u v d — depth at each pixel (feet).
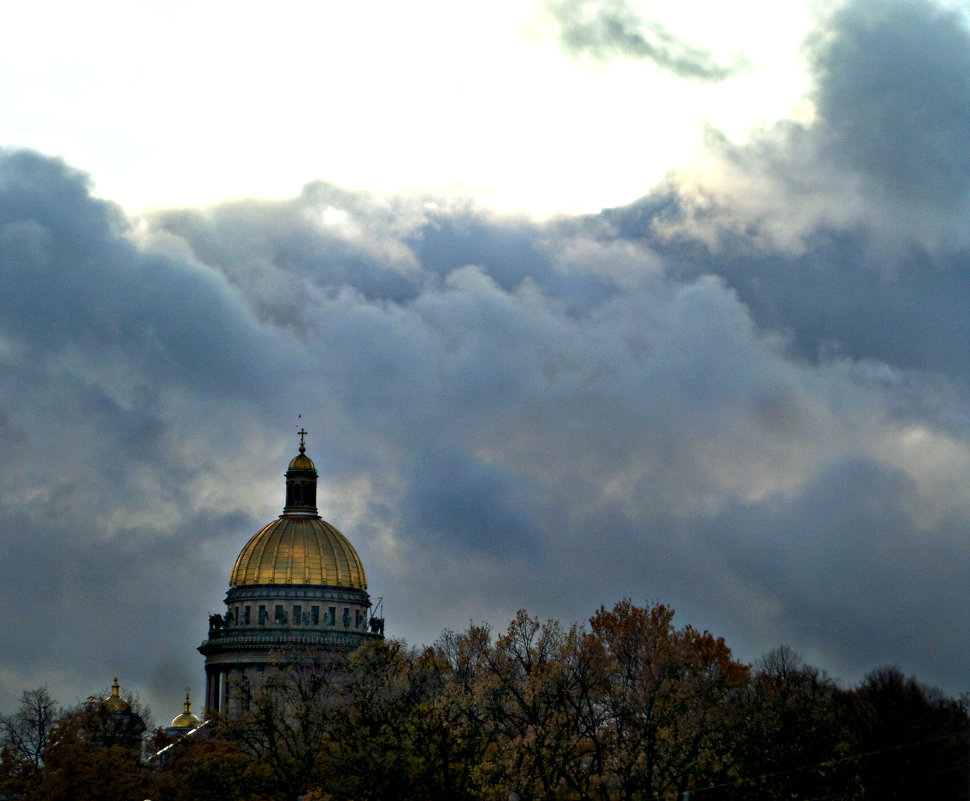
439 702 438.40
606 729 404.57
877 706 341.00
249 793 514.68
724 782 374.84
